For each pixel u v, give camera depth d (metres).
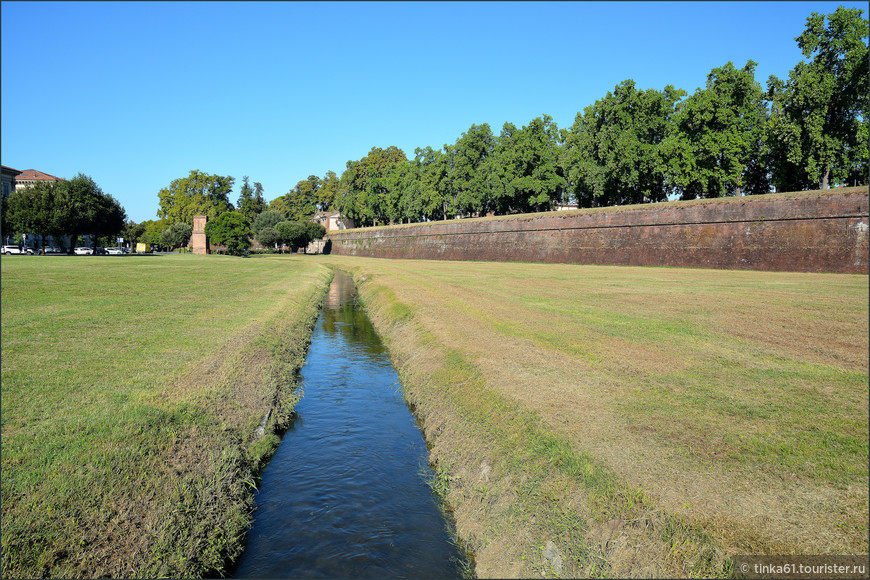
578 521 5.84
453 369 12.02
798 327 15.35
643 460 6.67
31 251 73.56
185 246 127.31
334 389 14.27
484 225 70.44
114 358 12.02
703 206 46.06
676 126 53.72
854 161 42.78
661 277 35.12
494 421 8.75
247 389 11.42
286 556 6.79
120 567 5.63
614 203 66.00
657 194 59.25
